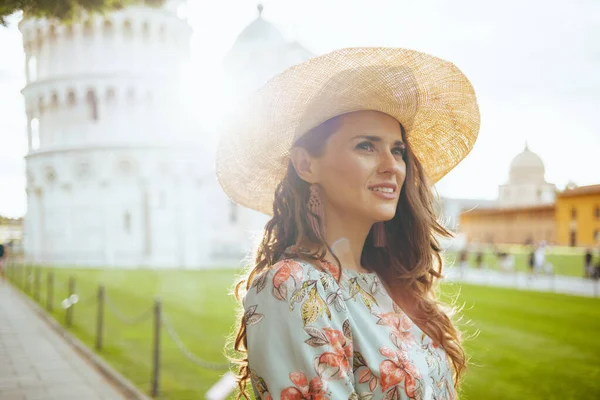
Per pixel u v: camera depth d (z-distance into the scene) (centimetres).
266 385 126
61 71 6025
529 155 11794
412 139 208
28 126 6225
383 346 140
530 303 1772
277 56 5950
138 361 902
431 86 178
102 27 5944
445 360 164
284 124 162
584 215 7638
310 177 159
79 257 5341
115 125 5872
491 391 727
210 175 5728
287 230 164
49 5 702
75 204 5519
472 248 8000
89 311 1596
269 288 133
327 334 128
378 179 154
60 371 833
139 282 2727
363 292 152
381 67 158
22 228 6009
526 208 9206
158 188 5484
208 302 1795
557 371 839
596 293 2084
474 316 1444
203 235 5584
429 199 202
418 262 192
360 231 162
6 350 1002
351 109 155
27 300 1870
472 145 208
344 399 123
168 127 6012
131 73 5828
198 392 707
